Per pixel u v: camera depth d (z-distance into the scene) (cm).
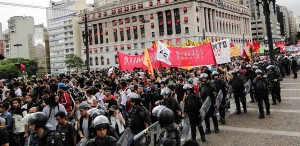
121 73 2202
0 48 16612
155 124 672
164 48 1644
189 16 8556
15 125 819
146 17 9412
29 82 1593
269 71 1460
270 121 1103
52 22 12862
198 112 892
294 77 2520
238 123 1114
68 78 1728
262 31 14988
